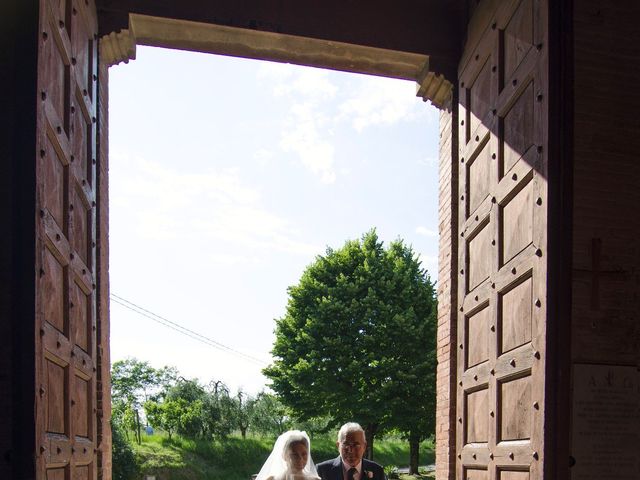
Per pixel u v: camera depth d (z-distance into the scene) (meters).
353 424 5.88
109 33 5.93
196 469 37.22
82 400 4.96
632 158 4.31
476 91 5.88
